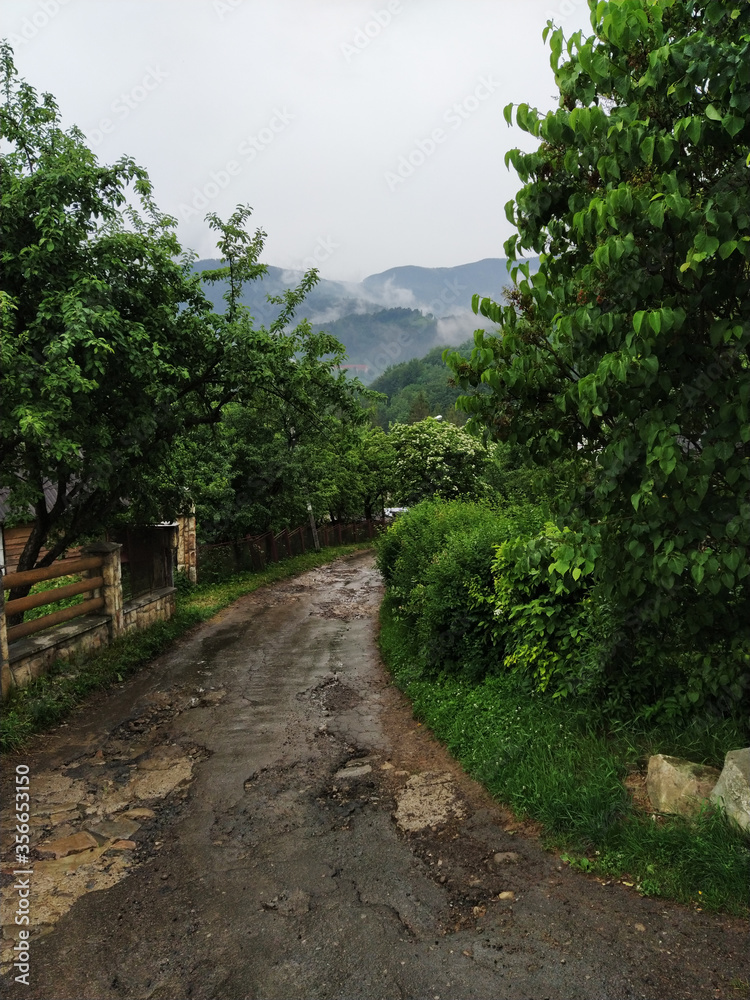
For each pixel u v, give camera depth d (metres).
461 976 2.89
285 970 3.01
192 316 9.95
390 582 12.80
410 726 6.66
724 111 3.30
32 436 7.05
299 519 27.59
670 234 3.41
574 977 2.82
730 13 3.34
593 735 4.75
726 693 4.23
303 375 11.13
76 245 8.23
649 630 4.64
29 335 7.32
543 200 4.11
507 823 4.26
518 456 4.63
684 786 3.79
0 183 7.83
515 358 4.30
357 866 3.93
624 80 3.54
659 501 3.62
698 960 2.85
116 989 2.92
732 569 3.40
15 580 7.42
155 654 10.16
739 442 3.64
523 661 5.77
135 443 8.97
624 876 3.48
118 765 5.78
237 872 3.94
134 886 3.81
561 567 4.43
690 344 3.58
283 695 7.94
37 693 7.08
